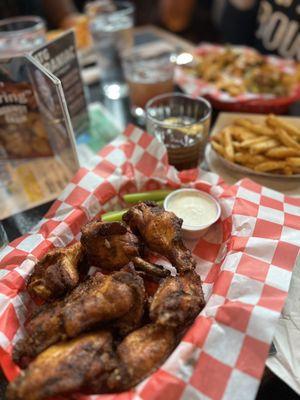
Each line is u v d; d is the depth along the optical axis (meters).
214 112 0.50
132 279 0.25
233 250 0.28
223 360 0.22
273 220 0.31
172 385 0.21
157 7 0.98
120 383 0.22
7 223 0.36
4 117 0.39
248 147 0.38
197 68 0.57
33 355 0.23
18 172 0.42
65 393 0.21
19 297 0.27
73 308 0.23
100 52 0.56
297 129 0.39
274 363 0.24
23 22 0.53
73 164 0.38
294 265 0.27
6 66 0.35
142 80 0.47
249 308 0.24
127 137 0.39
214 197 0.34
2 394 0.23
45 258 0.27
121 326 0.24
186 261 0.27
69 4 0.76
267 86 0.51
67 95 0.40
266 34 0.72
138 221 0.29
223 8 0.82
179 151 0.38
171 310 0.23
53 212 0.33
